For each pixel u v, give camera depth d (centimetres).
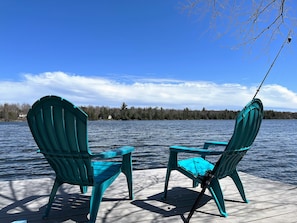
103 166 233
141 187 291
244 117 195
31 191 275
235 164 230
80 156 182
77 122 172
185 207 229
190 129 3475
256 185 303
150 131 3083
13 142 1933
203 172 229
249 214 212
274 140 2206
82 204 236
